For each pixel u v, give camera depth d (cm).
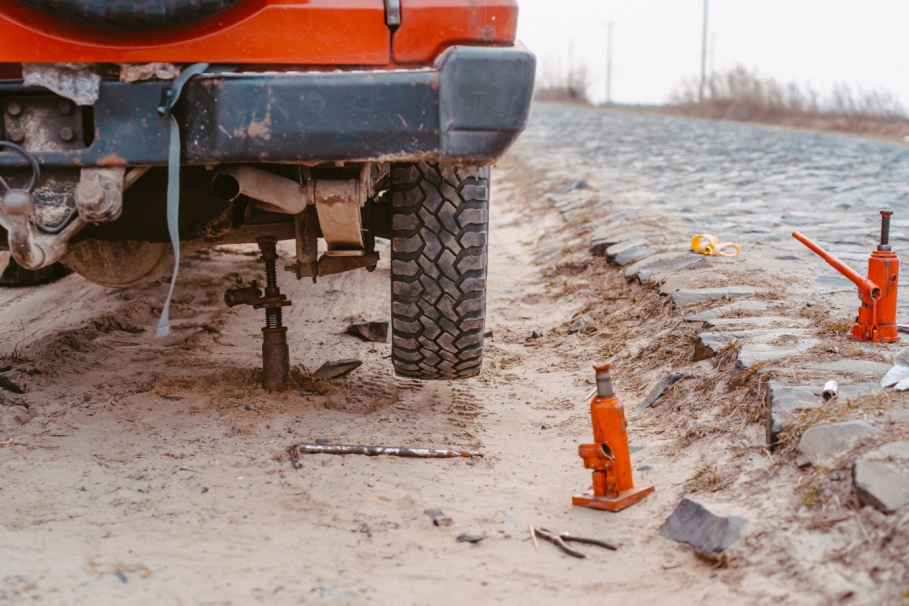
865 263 681
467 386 495
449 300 393
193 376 473
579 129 3000
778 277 611
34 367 461
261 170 343
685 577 271
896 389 337
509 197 1404
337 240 391
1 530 296
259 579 271
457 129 321
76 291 682
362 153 321
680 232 830
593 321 618
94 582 265
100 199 316
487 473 365
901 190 1180
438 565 284
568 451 391
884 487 265
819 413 324
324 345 562
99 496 327
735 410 379
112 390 446
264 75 315
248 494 333
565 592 269
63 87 314
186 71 315
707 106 4009
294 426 406
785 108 3478
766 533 274
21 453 361
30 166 322
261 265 765
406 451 375
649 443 387
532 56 323
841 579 245
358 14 324
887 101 2975
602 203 1079
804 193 1180
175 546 290
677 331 514
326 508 322
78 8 301
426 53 330
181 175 355
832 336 439
